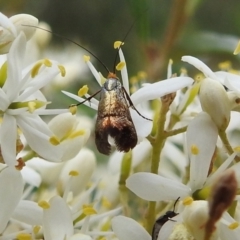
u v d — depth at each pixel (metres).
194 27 0.16
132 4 0.13
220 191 0.08
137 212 0.11
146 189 0.10
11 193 0.10
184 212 0.09
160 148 0.10
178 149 0.12
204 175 0.10
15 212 0.10
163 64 0.13
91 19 0.20
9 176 0.10
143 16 0.13
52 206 0.10
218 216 0.08
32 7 0.19
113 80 0.10
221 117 0.10
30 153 0.10
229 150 0.10
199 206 0.09
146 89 0.10
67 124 0.10
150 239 0.10
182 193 0.10
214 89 0.10
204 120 0.10
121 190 0.11
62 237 0.09
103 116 0.10
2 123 0.10
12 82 0.10
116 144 0.10
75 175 0.10
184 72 0.11
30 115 0.10
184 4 0.13
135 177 0.10
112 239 0.10
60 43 0.16
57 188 0.11
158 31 0.16
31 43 0.13
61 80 0.13
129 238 0.10
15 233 0.10
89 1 0.20
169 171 0.12
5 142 0.10
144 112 0.11
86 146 0.12
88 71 0.15
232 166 0.10
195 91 0.11
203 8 0.19
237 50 0.10
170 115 0.11
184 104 0.11
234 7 0.19
